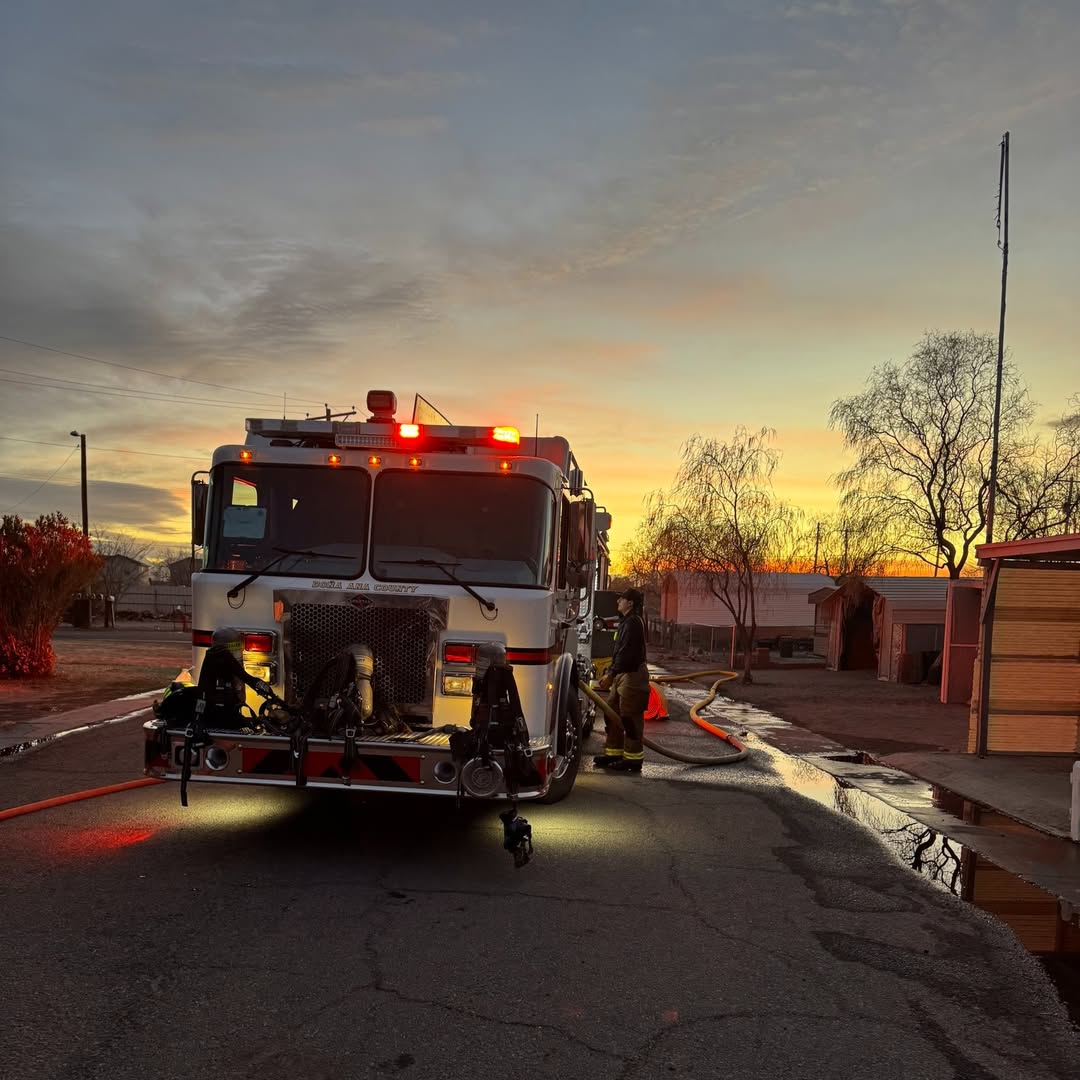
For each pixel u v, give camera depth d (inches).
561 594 264.4
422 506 238.8
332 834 250.4
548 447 296.2
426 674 229.8
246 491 241.6
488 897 203.5
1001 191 794.2
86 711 462.9
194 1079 123.2
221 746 216.7
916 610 824.9
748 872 231.9
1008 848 267.3
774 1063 134.0
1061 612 417.4
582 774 356.5
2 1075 122.1
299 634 231.9
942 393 861.2
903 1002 157.0
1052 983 167.5
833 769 388.8
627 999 153.9
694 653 1274.6
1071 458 828.6
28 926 175.3
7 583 594.2
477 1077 126.7
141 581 2213.3
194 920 181.5
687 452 874.8
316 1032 137.5
